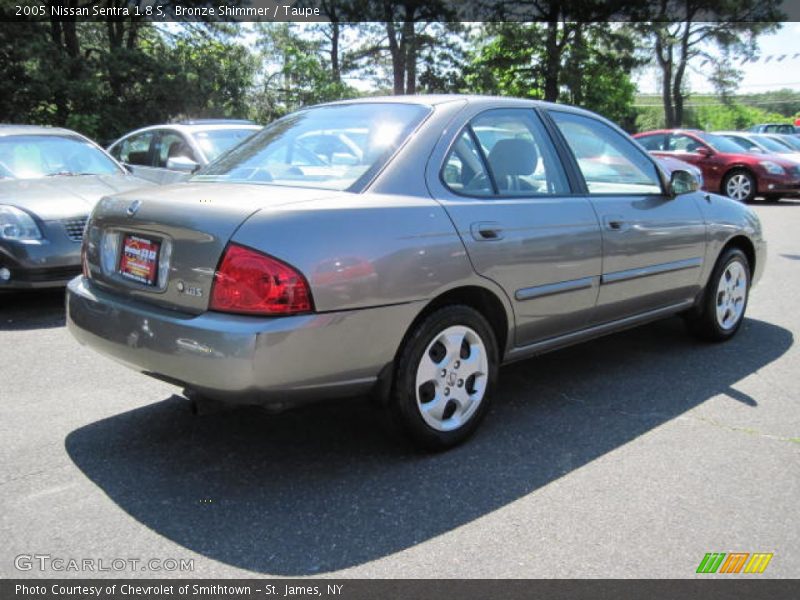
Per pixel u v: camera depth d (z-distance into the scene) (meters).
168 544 2.59
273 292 2.67
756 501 2.92
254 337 2.63
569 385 4.27
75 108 23.14
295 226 2.76
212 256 2.75
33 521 2.72
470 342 3.37
